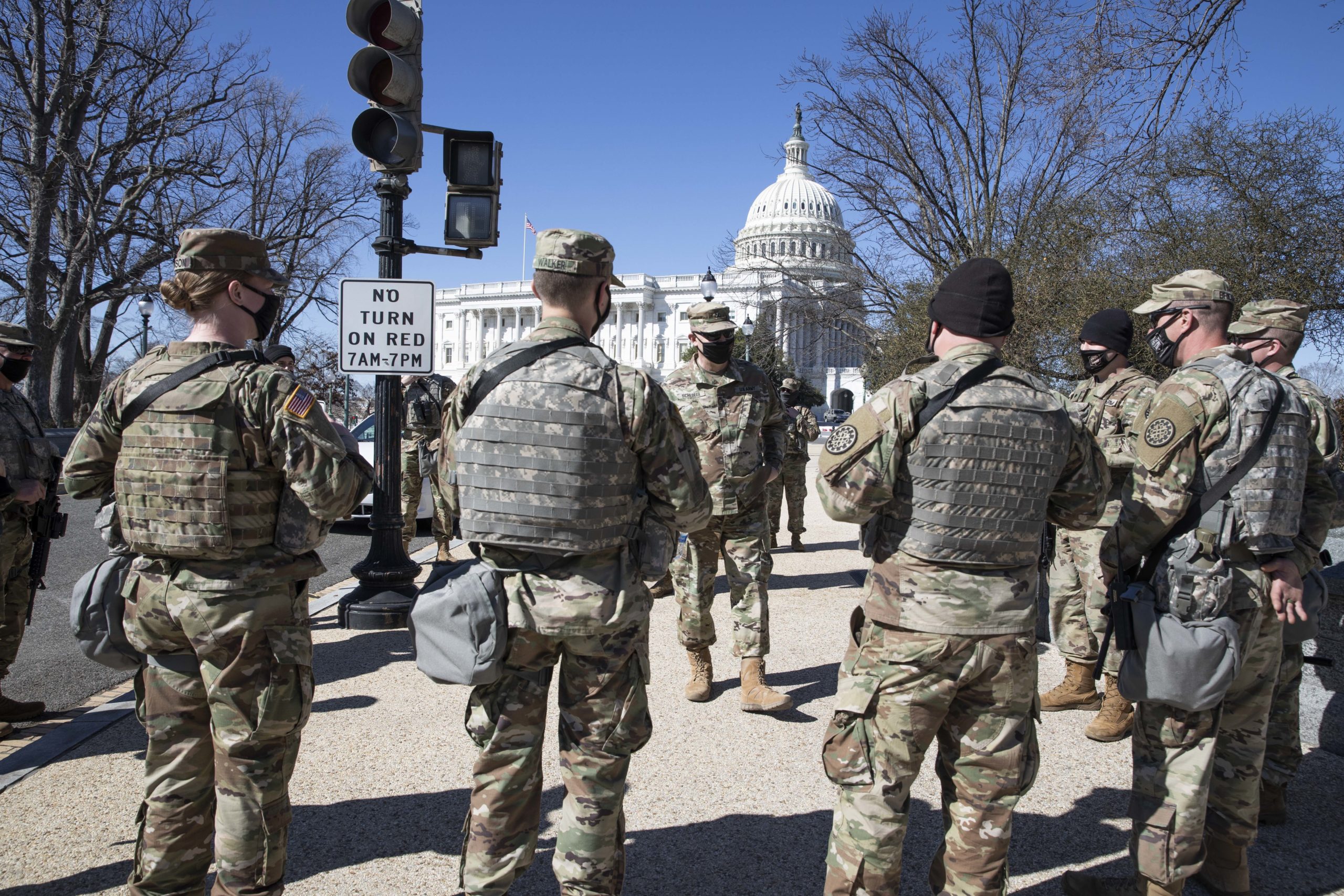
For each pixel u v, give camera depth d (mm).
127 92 24312
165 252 26109
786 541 11258
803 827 3314
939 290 2523
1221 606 2516
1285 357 3438
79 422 28234
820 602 7395
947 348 2502
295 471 2307
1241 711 2789
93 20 22531
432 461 9328
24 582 4465
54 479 4512
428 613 2242
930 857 3105
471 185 6258
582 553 2279
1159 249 13461
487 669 2203
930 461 2311
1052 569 4750
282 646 2377
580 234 2438
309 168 33656
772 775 3777
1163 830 2572
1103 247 14773
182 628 2311
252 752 2338
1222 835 2834
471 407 2350
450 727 4387
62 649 6172
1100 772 3826
